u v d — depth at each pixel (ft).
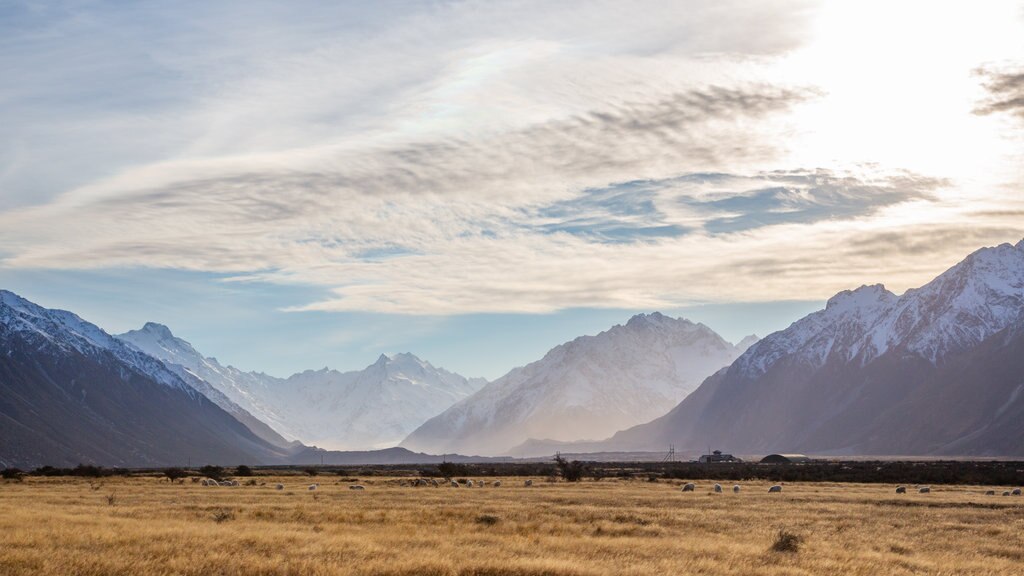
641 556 127.85
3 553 112.27
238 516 181.88
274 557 114.42
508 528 162.09
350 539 134.00
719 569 116.47
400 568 106.73
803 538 154.20
